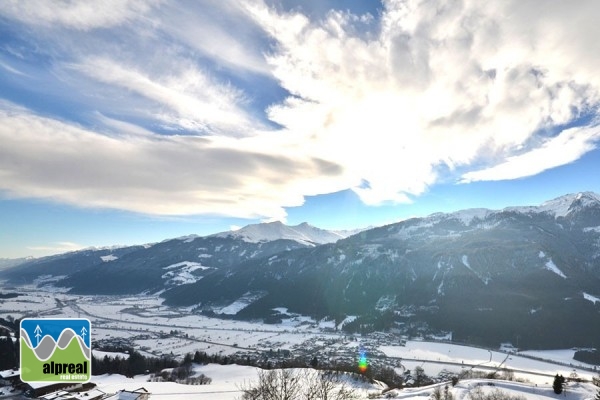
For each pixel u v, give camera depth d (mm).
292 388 50969
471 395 124312
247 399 53250
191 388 150125
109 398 136000
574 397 124312
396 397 131125
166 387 152250
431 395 128500
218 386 154375
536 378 195125
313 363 195375
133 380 181000
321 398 49500
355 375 161000
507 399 119688
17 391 144125
